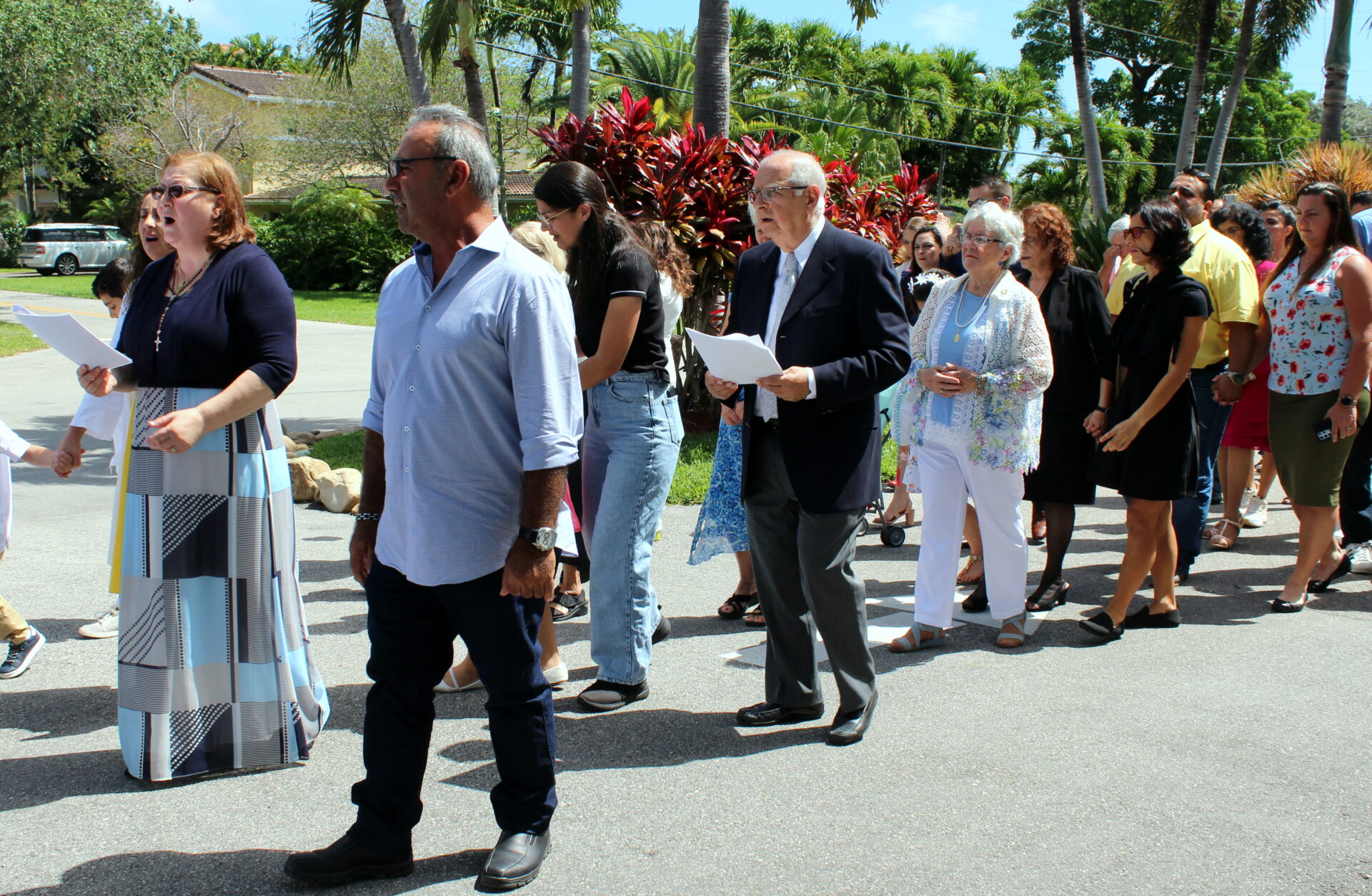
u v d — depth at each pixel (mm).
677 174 8234
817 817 3133
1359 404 5031
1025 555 4641
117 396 3990
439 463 2615
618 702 3982
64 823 3076
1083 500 5176
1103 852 2934
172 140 37094
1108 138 44312
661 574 5816
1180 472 4578
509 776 2807
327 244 33938
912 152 45375
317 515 7172
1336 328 4973
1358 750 3584
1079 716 3883
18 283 33625
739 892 2736
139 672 3258
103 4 30672
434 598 2760
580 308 3908
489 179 2654
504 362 2621
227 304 3154
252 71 43500
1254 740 3672
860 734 3672
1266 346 5684
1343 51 14398
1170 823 3094
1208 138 49281
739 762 3516
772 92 36438
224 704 3359
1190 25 21781
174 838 3000
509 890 2725
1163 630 4887
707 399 9422
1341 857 2906
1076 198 43844
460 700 4074
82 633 4734
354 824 2830
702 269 8625
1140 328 4605
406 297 2707
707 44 10945
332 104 33719
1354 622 5000
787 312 3549
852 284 3480
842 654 3662
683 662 4500
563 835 3033
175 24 38188
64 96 28672
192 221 3148
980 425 4434
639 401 3922
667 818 3131
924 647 4648
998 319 4438
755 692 4152
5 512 4332
